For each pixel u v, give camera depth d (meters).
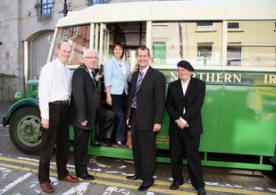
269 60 3.50
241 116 3.52
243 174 4.01
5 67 14.36
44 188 3.17
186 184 3.54
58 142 3.37
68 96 3.29
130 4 3.88
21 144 4.50
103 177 3.71
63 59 3.17
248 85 3.48
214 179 3.80
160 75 3.22
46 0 13.12
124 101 4.02
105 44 4.12
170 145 3.29
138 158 3.48
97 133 4.00
